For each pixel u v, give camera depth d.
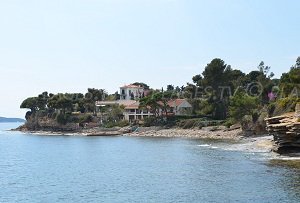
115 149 99.44
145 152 88.12
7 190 44.06
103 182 47.78
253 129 122.81
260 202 34.25
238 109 130.25
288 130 65.25
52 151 98.62
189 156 75.12
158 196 38.41
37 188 45.09
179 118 176.00
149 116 186.50
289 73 132.62
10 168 64.75
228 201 35.09
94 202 36.91
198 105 187.38
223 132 139.25
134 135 165.25
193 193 39.22
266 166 56.03
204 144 105.06
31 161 75.69
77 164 68.75
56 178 52.41
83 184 46.81
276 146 73.81
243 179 46.03
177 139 133.25
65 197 39.59
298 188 39.53
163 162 67.56
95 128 194.12
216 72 172.75
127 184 45.81
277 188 39.78
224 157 70.38
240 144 97.75
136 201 36.62
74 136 175.88
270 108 113.69
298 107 77.50
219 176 49.44
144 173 54.75
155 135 159.50
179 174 52.66
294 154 68.12
